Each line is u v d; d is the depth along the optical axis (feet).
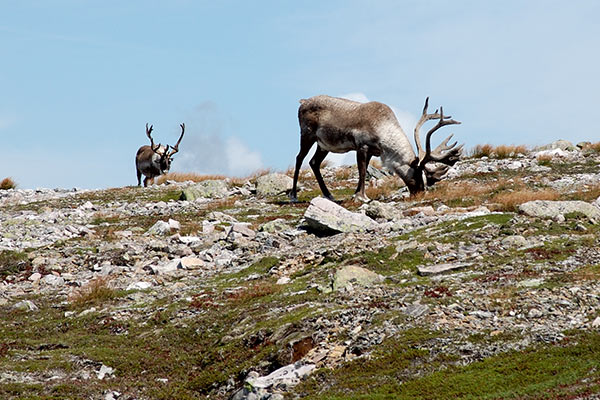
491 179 331.16
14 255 242.78
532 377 119.85
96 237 273.75
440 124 289.33
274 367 144.25
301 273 200.95
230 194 360.48
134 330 180.34
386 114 296.92
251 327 164.04
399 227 232.94
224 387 143.95
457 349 135.13
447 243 203.41
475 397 116.37
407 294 164.25
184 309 185.26
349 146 304.30
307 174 403.95
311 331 151.23
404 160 295.69
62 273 234.17
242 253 240.73
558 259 181.47
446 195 289.33
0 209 348.18
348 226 244.01
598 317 139.13
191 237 262.47
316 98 309.42
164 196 365.61
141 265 237.04
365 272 183.11
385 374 130.72
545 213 223.10
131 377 156.46
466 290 163.53
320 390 129.70
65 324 186.70
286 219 286.46
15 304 203.72
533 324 141.59
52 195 397.60
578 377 116.47
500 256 187.93
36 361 158.92
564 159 369.71
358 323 151.33
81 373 155.33
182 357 161.99
